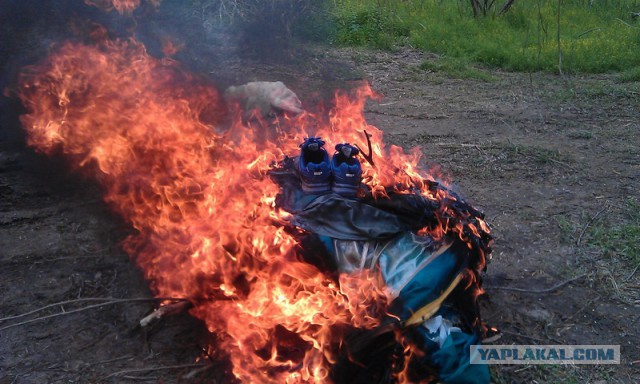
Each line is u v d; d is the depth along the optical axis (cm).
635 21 1219
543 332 377
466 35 1097
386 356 297
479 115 743
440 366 285
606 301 404
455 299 304
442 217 311
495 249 455
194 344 355
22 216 467
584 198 532
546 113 754
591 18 1216
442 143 649
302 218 316
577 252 452
